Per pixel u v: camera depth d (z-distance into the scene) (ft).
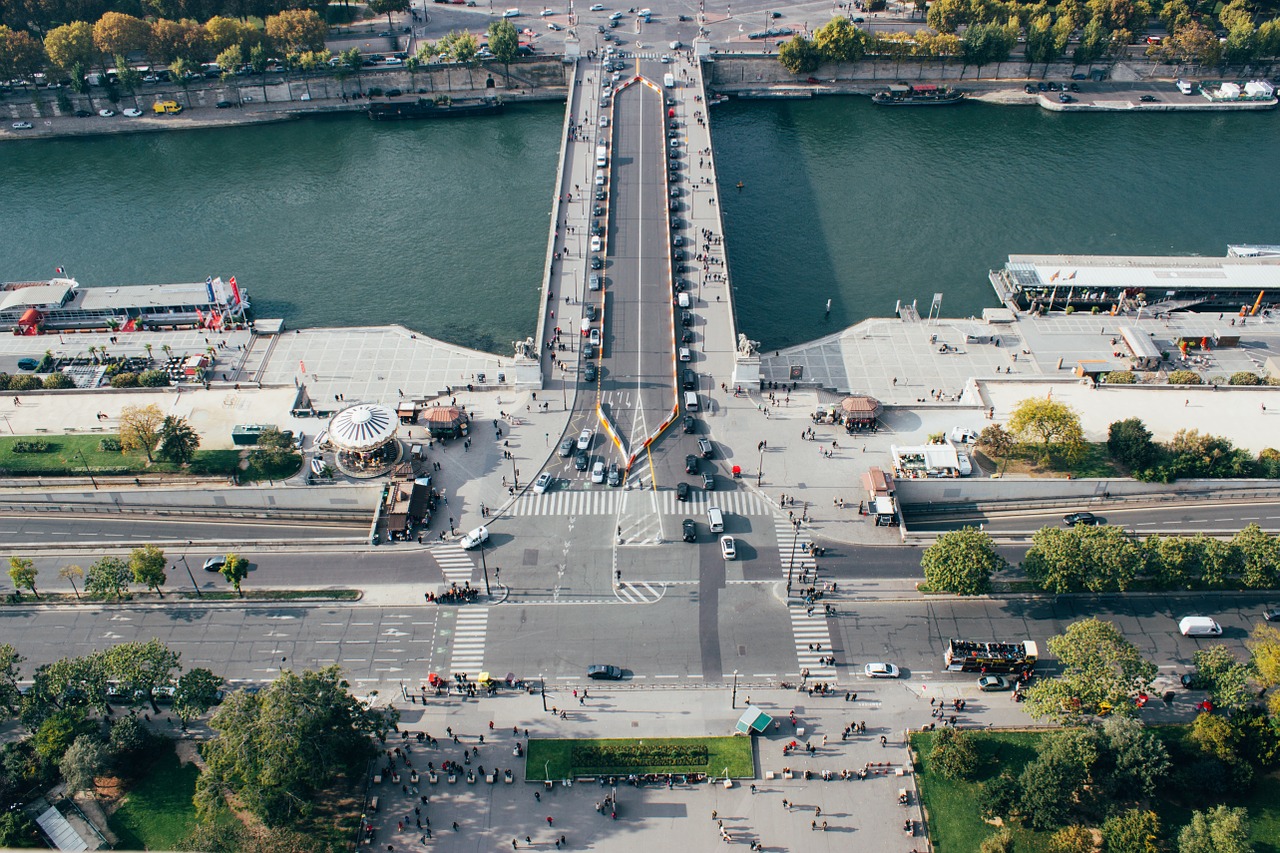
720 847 651.66
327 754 650.43
